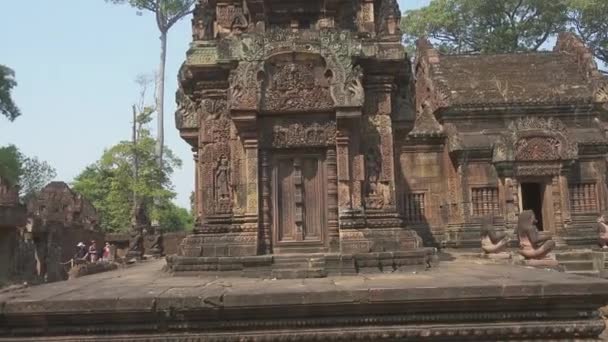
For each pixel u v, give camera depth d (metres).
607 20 33.94
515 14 36.44
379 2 10.10
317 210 9.02
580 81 24.91
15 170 37.88
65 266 25.12
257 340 5.82
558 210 21.94
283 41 8.80
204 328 5.86
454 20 36.78
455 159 22.98
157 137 35.22
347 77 8.66
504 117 23.83
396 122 9.80
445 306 5.84
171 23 34.66
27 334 5.83
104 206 39.41
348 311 5.86
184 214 57.56
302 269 7.98
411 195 23.25
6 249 23.22
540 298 5.79
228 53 8.92
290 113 8.90
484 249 14.93
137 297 5.87
